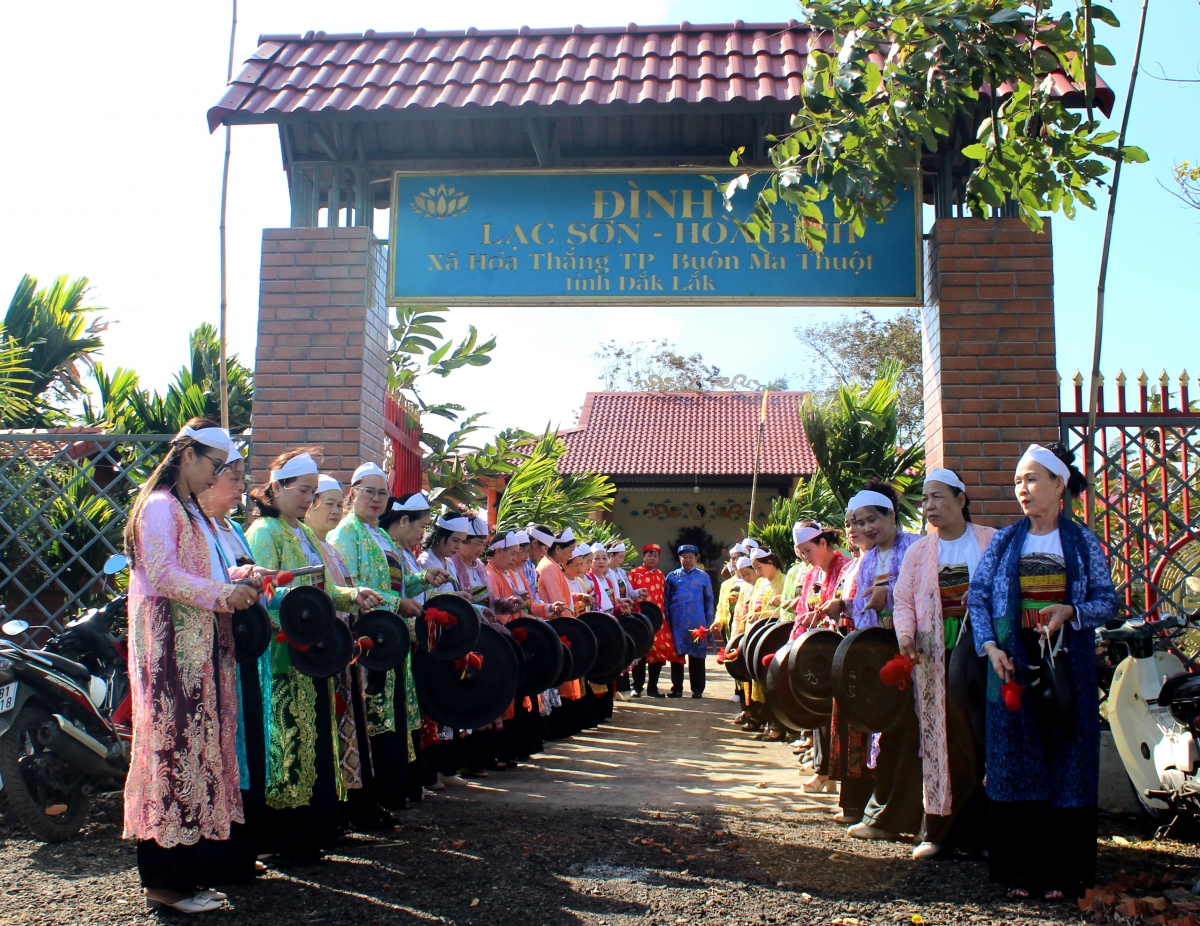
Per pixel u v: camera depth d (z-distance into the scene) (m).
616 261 7.75
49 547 7.96
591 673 8.95
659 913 4.25
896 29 5.17
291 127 7.83
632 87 7.51
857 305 7.63
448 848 5.25
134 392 10.35
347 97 7.57
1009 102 5.95
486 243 7.81
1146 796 5.71
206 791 4.23
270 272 7.77
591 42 8.02
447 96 7.43
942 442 7.26
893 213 7.65
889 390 15.00
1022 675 4.62
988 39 5.12
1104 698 6.56
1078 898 4.47
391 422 9.66
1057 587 4.68
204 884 4.29
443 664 6.16
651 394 36.03
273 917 4.18
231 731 4.40
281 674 4.93
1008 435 7.20
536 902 4.38
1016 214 7.43
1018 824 4.62
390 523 6.58
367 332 7.74
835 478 14.90
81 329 11.23
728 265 7.70
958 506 5.30
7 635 6.59
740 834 5.64
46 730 5.52
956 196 7.94
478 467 12.20
